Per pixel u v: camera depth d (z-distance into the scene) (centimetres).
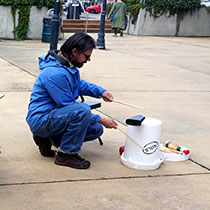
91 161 414
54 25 991
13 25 1578
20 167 387
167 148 446
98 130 414
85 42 374
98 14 3103
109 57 1222
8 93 698
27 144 454
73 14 2209
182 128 557
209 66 1170
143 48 1523
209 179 390
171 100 724
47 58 389
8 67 952
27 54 1191
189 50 1540
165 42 1794
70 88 384
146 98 726
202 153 462
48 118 378
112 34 2044
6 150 430
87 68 1000
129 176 382
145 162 398
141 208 322
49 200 325
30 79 830
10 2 1548
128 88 801
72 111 373
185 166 419
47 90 378
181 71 1054
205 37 2173
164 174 393
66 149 388
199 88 852
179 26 2127
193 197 348
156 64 1145
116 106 654
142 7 2030
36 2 1584
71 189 348
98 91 421
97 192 345
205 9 2161
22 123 532
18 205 314
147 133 392
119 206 323
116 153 442
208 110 670
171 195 349
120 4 1883
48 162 404
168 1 2062
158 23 2083
